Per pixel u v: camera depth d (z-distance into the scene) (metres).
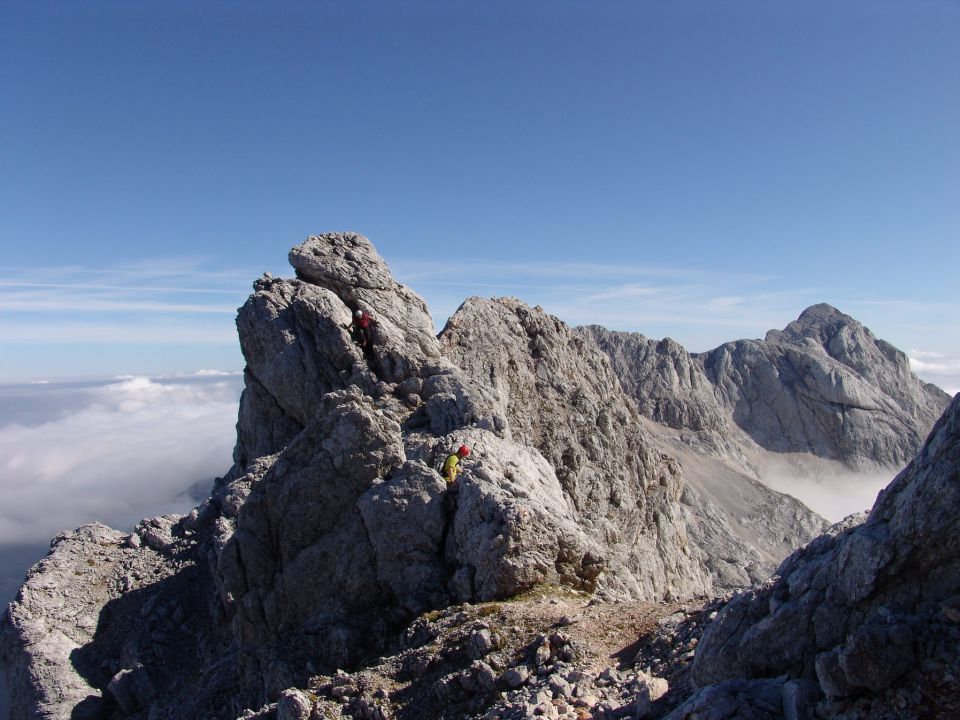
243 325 53.69
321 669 27.16
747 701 12.28
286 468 34.06
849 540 12.88
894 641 11.25
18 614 41.78
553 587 27.64
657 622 20.48
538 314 69.38
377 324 52.03
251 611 32.62
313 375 50.72
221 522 43.53
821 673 11.70
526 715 15.57
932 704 10.71
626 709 15.07
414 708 19.27
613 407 66.50
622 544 54.66
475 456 34.34
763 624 13.57
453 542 30.23
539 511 29.50
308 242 58.06
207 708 29.55
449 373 49.06
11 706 39.97
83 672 39.12
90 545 47.28
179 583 43.38
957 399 12.08
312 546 32.44
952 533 11.71
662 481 67.06
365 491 32.53
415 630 25.52
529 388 62.06
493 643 20.62
